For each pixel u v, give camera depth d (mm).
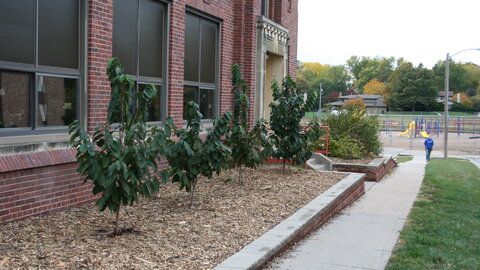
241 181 10438
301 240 7352
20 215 6750
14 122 7070
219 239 6309
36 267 4840
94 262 5082
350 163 16172
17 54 7020
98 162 5680
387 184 14797
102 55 8492
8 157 6539
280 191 9836
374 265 6312
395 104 115625
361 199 11805
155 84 10648
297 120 11883
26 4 7137
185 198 8680
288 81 12172
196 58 12609
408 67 114188
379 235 7992
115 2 9188
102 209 5812
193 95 12594
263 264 5730
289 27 18750
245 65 14977
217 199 8711
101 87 8484
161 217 7246
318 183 11086
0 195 6418
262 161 10414
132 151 5656
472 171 19922
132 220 7012
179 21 11164
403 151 35438
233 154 9914
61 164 7402
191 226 6824
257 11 15375
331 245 7227
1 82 6848
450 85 131000
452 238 7730
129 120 5844
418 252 6820
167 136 6141
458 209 10352
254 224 7203
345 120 18922
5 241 5723
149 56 10391
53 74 7691
